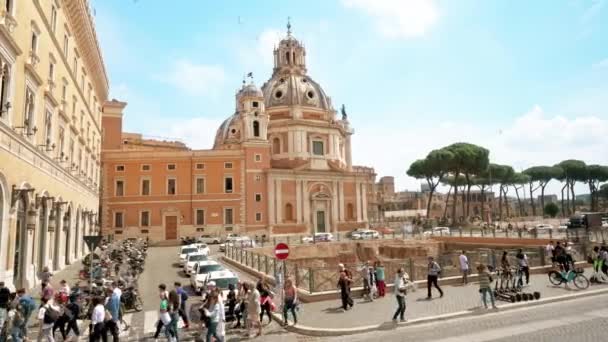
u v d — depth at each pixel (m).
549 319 15.20
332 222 70.75
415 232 61.19
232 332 15.38
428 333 14.05
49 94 24.17
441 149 78.31
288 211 67.44
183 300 15.99
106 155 60.47
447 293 20.50
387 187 128.88
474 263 25.64
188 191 61.47
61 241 28.98
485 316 16.28
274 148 75.69
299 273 21.78
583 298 18.98
